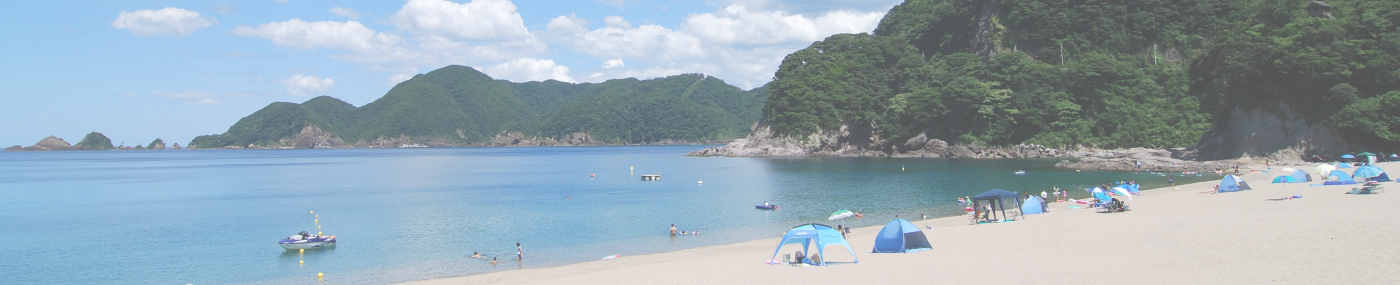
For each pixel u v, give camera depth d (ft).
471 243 148.25
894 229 104.78
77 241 161.48
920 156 497.87
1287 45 313.73
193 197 280.51
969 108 486.79
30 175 475.72
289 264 128.57
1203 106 362.53
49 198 284.00
